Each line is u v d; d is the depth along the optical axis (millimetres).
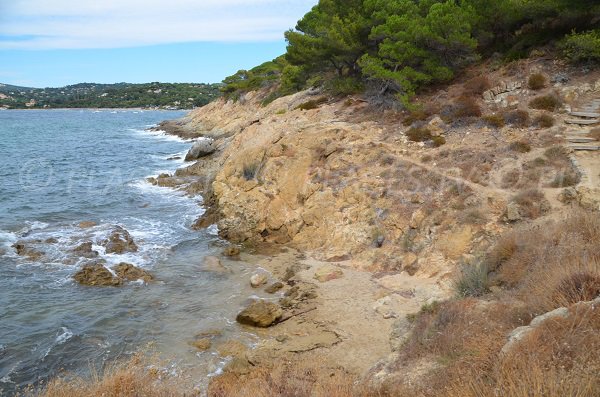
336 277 16531
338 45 30609
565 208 15047
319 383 9469
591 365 5906
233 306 15109
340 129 24078
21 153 50625
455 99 24875
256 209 22188
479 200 16922
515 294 10305
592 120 20141
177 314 14609
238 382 10727
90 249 19484
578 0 24297
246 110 59375
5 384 11203
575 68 23828
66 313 14539
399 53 27375
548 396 5484
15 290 15914
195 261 19000
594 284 8578
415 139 22609
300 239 20703
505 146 19906
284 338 13016
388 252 17359
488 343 7859
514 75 24906
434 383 7535
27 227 22625
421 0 30016
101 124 105500
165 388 9688
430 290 14320
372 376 9406
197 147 41531
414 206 18344
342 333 12953
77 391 9297
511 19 27312
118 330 13641
